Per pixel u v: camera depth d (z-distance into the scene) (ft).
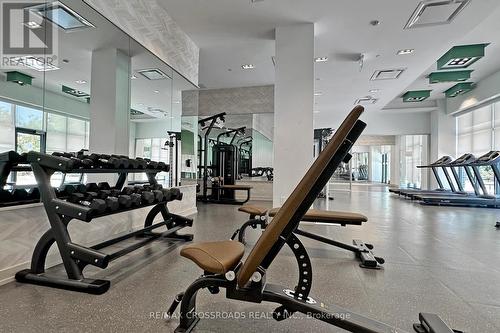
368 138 52.95
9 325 5.06
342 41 16.71
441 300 6.25
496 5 13.04
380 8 13.30
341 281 7.25
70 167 7.01
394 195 32.40
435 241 11.30
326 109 35.83
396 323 5.30
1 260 6.81
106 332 4.87
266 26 15.08
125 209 8.33
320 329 5.08
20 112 9.53
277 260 8.84
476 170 23.79
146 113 15.33
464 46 20.29
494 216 17.57
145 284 6.92
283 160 14.61
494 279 7.43
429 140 38.81
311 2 12.90
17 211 7.20
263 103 27.14
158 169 11.26
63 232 6.90
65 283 6.56
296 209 4.65
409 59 19.48
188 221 11.15
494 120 28.12
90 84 11.82
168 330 4.95
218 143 26.76
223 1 13.00
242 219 15.65
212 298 6.23
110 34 11.51
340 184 55.47
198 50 17.98
